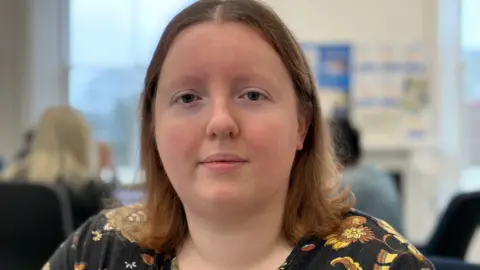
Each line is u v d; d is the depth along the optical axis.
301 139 0.79
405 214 3.09
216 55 0.68
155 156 0.86
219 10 0.70
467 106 3.28
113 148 3.73
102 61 3.74
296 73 0.74
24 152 2.66
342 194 0.86
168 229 0.83
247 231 0.73
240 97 0.69
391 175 3.10
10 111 3.65
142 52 3.71
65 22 3.75
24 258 1.69
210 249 0.76
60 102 3.76
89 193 2.04
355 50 3.14
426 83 3.13
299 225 0.79
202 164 0.68
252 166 0.67
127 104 3.73
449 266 1.12
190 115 0.69
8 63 3.65
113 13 3.71
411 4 3.14
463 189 3.22
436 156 3.16
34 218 1.66
